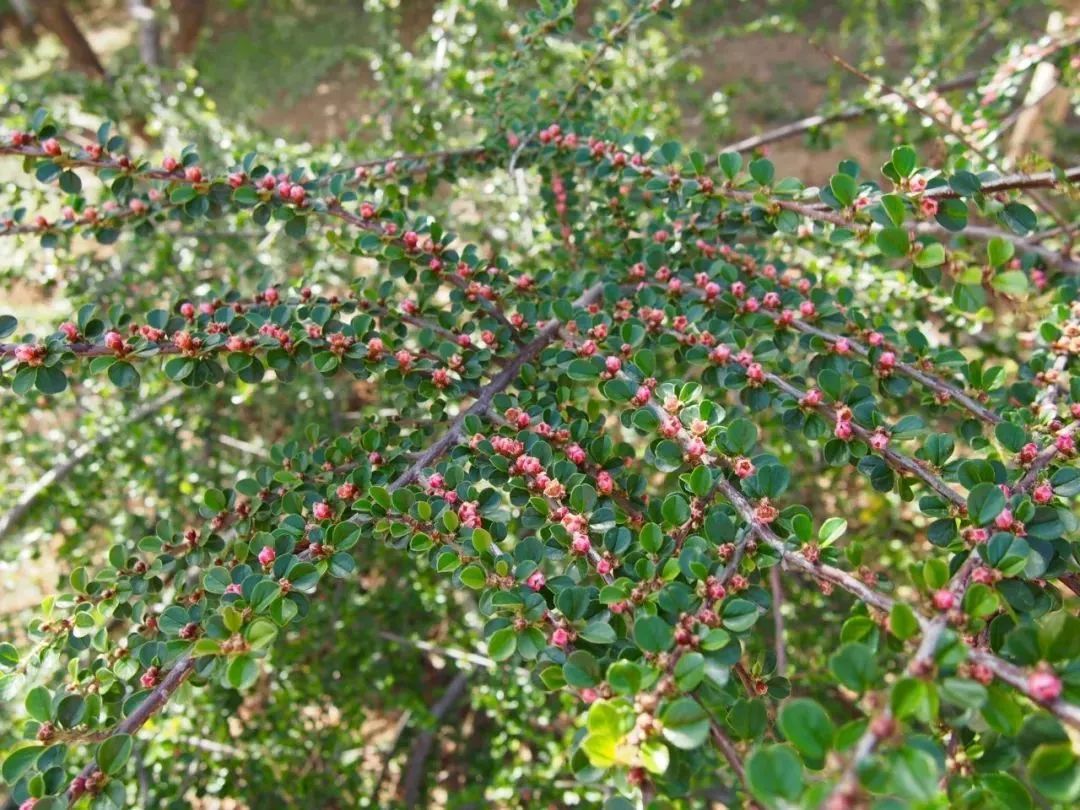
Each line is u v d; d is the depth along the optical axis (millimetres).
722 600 207
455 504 266
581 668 197
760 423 566
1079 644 167
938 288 478
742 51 1514
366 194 442
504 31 657
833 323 330
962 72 982
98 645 253
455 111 593
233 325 306
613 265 390
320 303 345
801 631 590
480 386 326
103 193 562
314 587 233
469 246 359
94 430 561
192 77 701
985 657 166
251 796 508
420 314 361
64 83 654
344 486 279
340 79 1668
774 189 307
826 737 158
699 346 306
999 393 325
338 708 574
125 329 299
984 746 195
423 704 593
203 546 296
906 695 153
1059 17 689
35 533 565
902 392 302
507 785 515
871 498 683
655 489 623
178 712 479
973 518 222
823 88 1351
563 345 335
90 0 2037
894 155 256
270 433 701
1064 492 229
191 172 331
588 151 385
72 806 196
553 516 249
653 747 174
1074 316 345
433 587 588
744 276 387
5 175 981
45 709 211
